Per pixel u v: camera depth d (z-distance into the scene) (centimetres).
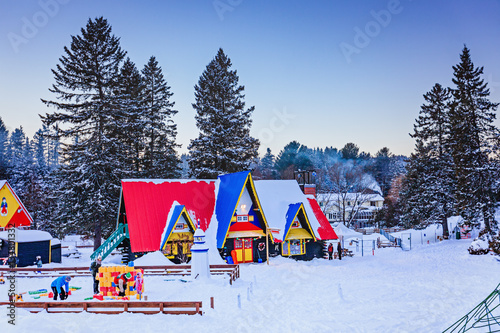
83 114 5041
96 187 5019
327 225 4562
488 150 4984
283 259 4147
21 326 1667
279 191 4716
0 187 4744
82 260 4659
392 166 14800
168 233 3797
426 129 6319
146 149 6625
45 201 7475
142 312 1989
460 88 5284
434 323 1766
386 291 2506
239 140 6494
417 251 4834
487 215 4834
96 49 5206
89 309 2003
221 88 6588
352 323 1869
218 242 3903
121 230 4062
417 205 6569
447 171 6003
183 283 2820
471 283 2548
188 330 1781
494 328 1526
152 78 7038
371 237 7031
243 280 2991
